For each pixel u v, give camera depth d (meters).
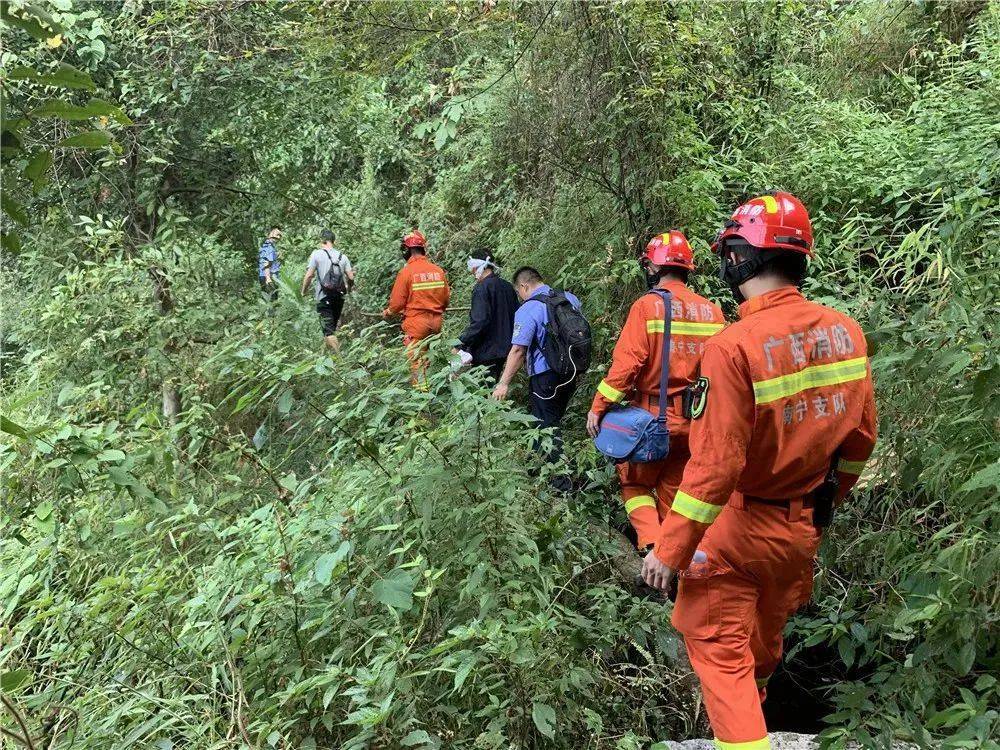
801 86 6.05
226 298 5.84
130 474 2.75
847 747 2.53
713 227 5.11
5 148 1.41
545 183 6.80
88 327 4.88
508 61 6.07
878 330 2.84
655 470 3.62
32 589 2.96
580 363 4.46
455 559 2.68
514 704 2.39
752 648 2.38
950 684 2.52
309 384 2.97
